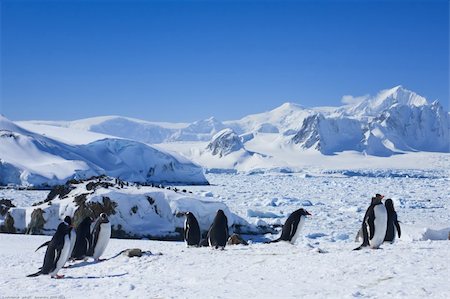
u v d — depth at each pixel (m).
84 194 19.77
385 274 7.06
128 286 7.55
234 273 8.16
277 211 31.17
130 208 19.59
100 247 11.02
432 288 6.08
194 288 7.22
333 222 25.20
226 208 20.64
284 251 10.28
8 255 12.29
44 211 19.38
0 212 21.34
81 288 7.85
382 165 168.25
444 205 36.41
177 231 19.67
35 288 7.93
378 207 9.88
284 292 6.52
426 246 9.91
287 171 136.75
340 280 6.97
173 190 21.66
